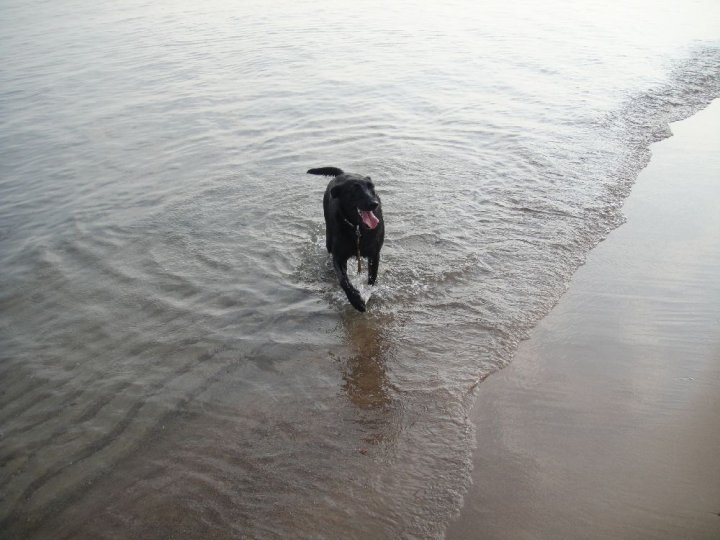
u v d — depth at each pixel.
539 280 5.77
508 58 14.21
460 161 8.55
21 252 6.64
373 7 22.23
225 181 8.26
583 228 6.68
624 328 5.06
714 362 4.58
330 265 6.20
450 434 4.05
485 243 6.41
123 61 15.59
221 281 5.93
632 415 4.12
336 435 4.06
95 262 6.34
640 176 8.00
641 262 6.04
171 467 3.82
